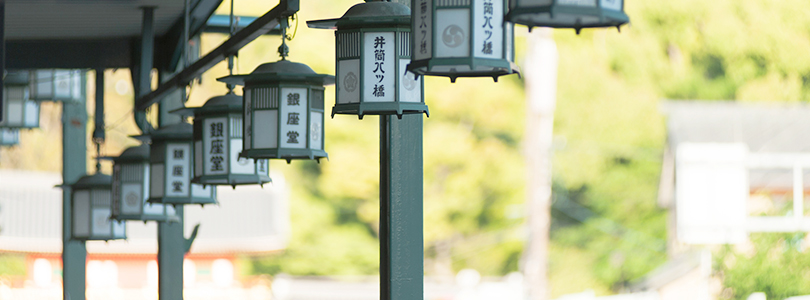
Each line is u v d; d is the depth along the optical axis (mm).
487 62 2773
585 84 21859
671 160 21656
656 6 22375
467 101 20812
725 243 20594
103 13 6426
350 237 21406
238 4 19531
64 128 9000
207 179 4688
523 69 21328
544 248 20812
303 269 21422
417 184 3918
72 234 6492
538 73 20422
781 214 20703
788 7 22953
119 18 6594
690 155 21125
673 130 21781
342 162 20719
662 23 22422
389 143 3908
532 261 20781
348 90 3377
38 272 20500
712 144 21344
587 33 21875
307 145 3936
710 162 21047
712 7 22656
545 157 20672
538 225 20781
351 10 3375
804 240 20484
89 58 7309
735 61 22719
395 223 3893
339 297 20906
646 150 21891
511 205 21094
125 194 5957
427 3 2812
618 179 21891
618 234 21828
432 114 20938
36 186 20906
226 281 20672
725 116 22203
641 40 22141
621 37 21984
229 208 20969
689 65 22531
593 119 21875
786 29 22891
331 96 20328
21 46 7352
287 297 20891
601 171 21906
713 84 22672
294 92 3922
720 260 20484
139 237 19594
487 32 2783
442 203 21109
